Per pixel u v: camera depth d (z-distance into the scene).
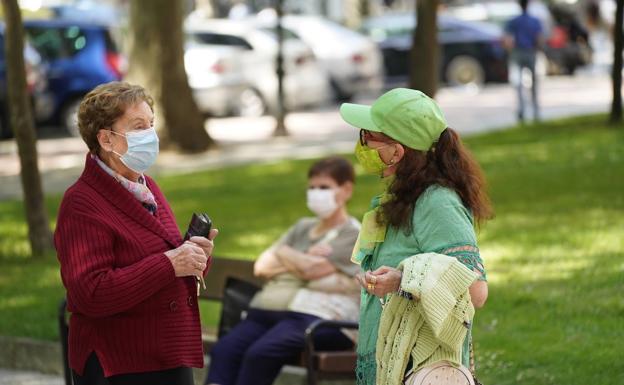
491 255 17.56
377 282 7.82
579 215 19.98
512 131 32.84
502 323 14.09
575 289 15.30
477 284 7.89
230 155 32.72
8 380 14.14
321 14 77.06
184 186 26.84
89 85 39.72
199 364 8.37
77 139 38.81
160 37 32.56
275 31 43.41
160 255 7.95
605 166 24.91
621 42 31.77
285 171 28.39
